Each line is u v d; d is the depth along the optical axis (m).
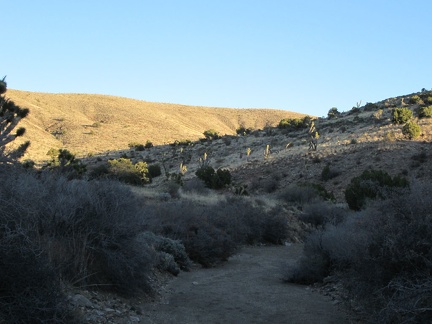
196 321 8.38
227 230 20.42
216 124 182.88
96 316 7.23
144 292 9.91
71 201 8.83
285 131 85.00
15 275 5.69
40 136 97.50
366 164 50.72
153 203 20.44
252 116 195.50
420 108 68.94
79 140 108.88
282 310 9.45
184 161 75.88
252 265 17.12
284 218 26.59
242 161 66.06
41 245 7.28
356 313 8.73
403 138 55.75
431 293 5.93
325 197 41.12
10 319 5.45
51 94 164.38
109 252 8.90
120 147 108.12
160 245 14.77
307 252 13.72
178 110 188.50
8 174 7.38
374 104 92.81
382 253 6.95
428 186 7.40
